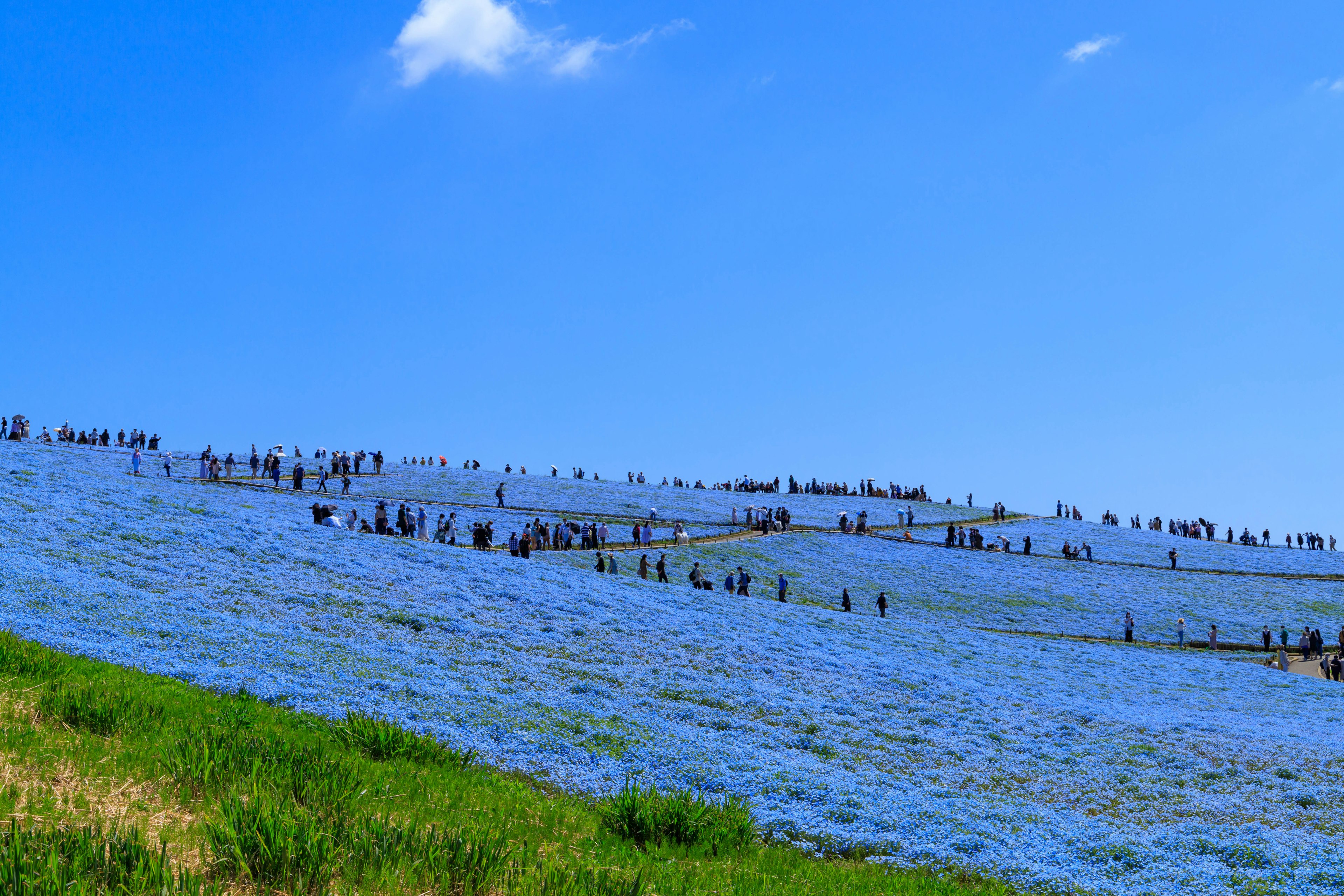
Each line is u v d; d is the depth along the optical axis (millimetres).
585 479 96500
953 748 21281
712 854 11766
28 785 9180
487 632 27688
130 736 11789
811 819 14227
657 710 21562
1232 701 33906
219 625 23000
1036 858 13297
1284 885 12688
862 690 27344
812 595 55188
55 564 26469
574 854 10469
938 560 69812
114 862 6957
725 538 69250
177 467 68312
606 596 37562
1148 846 14344
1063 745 22703
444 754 14320
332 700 17594
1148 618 58500
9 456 50281
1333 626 60625
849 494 105562
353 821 9102
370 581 32438
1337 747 24500
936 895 11188
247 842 7652
